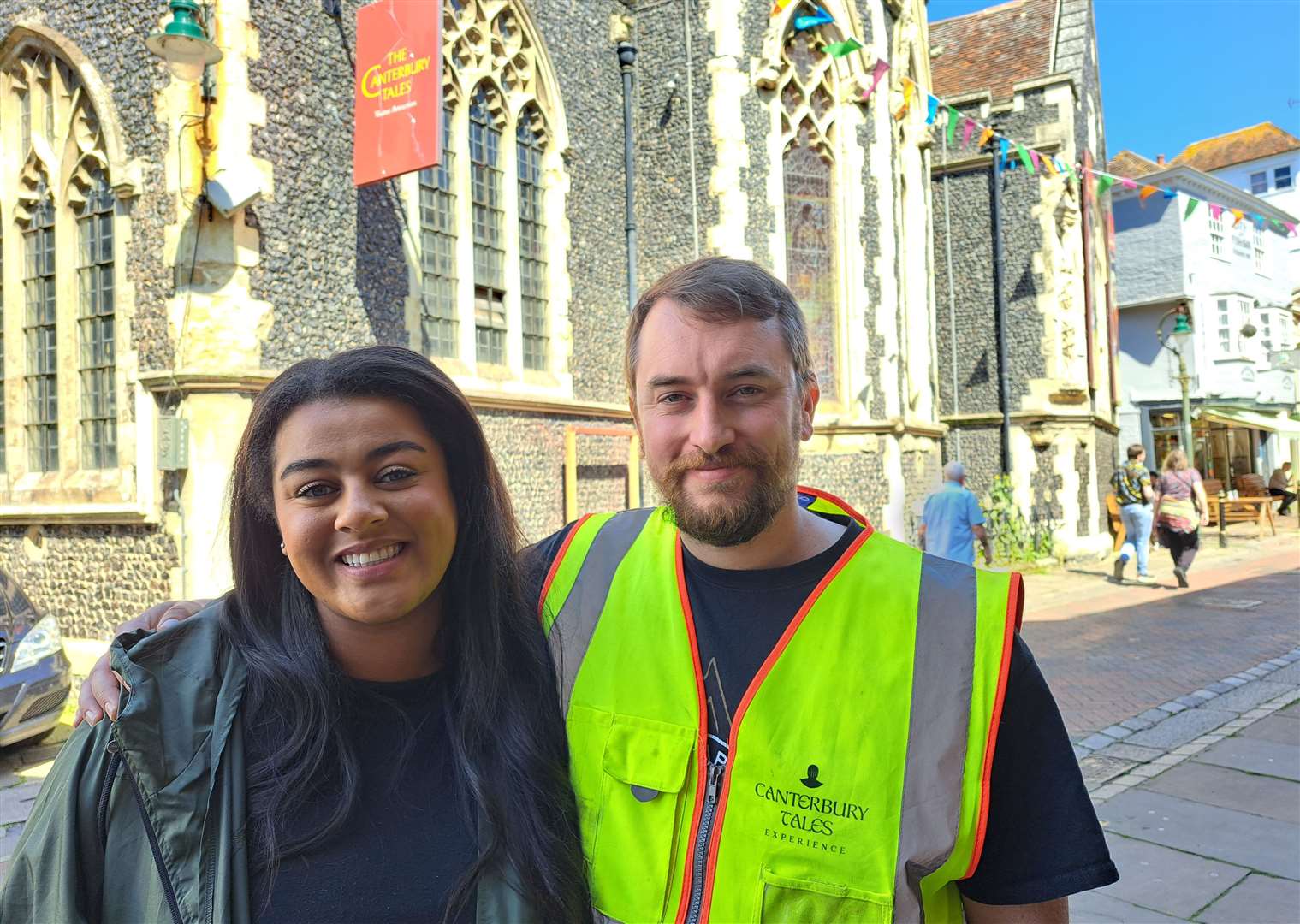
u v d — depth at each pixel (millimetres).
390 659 1428
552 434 8938
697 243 9961
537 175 9352
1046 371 15414
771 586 1464
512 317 8844
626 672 1479
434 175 8023
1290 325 28016
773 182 10086
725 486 1394
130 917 1191
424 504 1356
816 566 1473
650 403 1460
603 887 1366
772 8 10117
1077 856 1257
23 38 6898
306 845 1264
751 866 1295
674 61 10156
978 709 1299
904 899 1244
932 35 18547
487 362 8641
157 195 6305
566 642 1570
